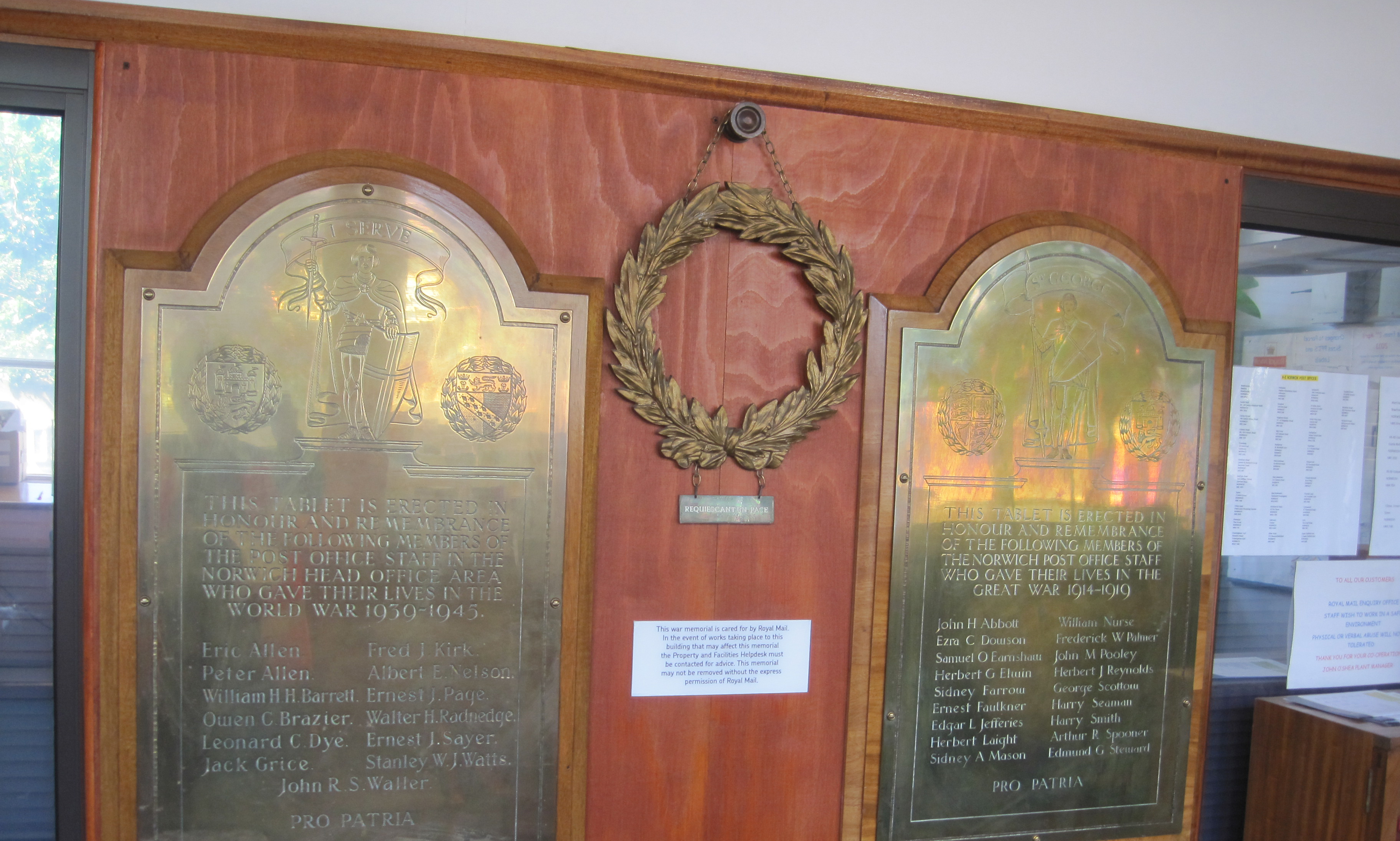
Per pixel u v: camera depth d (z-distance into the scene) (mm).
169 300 1413
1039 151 1737
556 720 1545
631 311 1535
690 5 1607
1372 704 1938
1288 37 1874
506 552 1525
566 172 1549
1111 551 1774
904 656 1687
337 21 1483
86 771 1439
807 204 1642
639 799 1614
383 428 1486
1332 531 2021
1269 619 1992
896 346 1659
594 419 1543
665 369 1599
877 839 1691
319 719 1484
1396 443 2053
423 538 1503
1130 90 1801
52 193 1491
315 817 1490
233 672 1456
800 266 1635
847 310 1618
